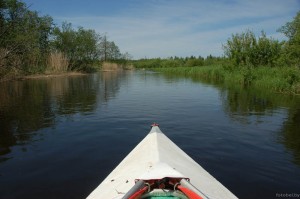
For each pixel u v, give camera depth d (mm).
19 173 5652
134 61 99812
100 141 7582
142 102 13852
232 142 7457
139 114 10875
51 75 36188
